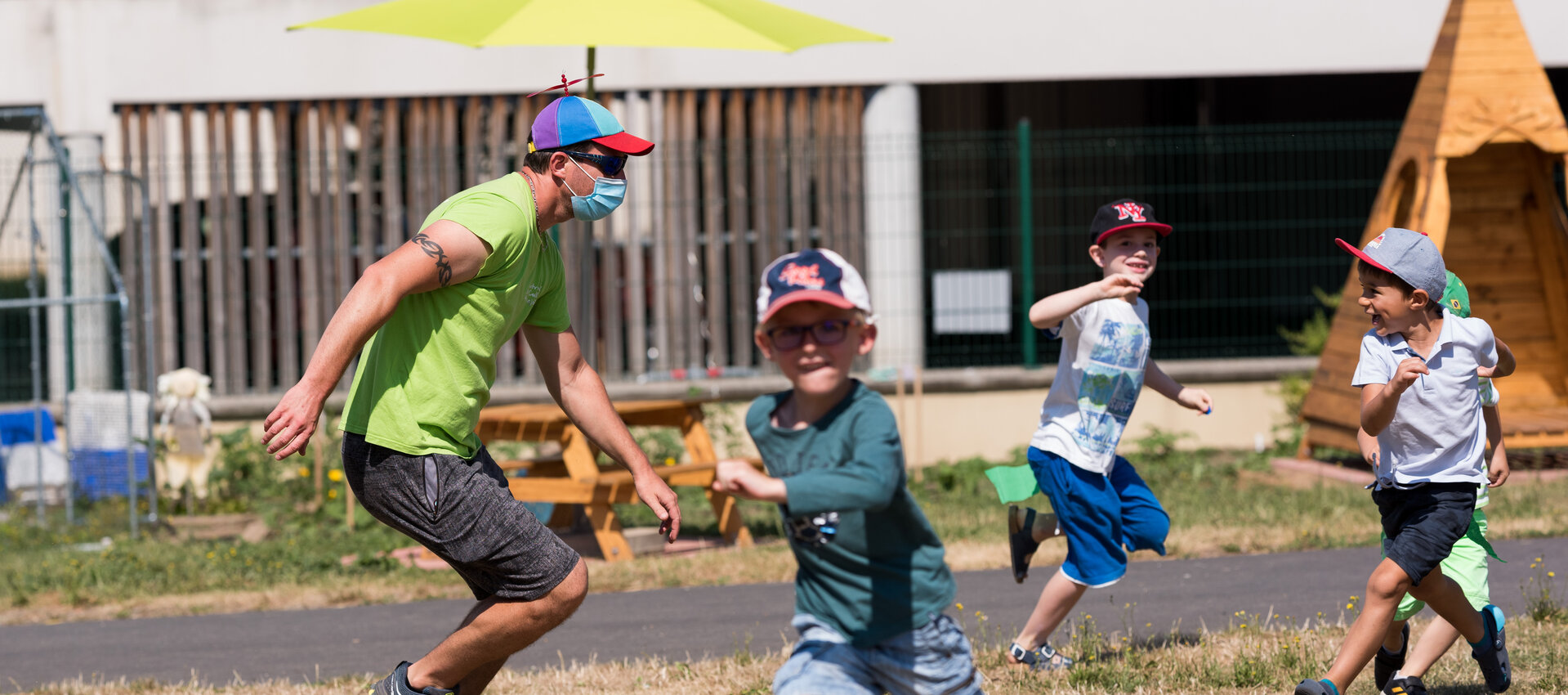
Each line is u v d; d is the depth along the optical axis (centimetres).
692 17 1351
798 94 2800
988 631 1361
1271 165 3081
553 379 931
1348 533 1844
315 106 2764
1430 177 2261
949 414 2778
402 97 2762
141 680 1298
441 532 838
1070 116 3778
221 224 2752
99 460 2478
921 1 2792
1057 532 1167
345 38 2719
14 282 2759
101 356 2719
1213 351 3142
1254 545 1808
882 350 2797
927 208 3456
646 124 2784
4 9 2720
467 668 866
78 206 2708
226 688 1256
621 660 1323
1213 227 3030
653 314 2791
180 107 2764
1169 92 3828
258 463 2538
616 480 1864
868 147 2797
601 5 1359
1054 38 2827
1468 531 995
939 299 2833
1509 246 2455
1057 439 1143
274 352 2822
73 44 2720
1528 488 2116
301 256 2767
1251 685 1088
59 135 2722
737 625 1474
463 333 834
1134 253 1157
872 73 2786
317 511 2273
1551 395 2438
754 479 671
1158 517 1160
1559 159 2389
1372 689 1060
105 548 2050
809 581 739
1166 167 3488
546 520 2088
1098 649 1220
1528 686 1052
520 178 864
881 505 682
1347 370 2383
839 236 2802
